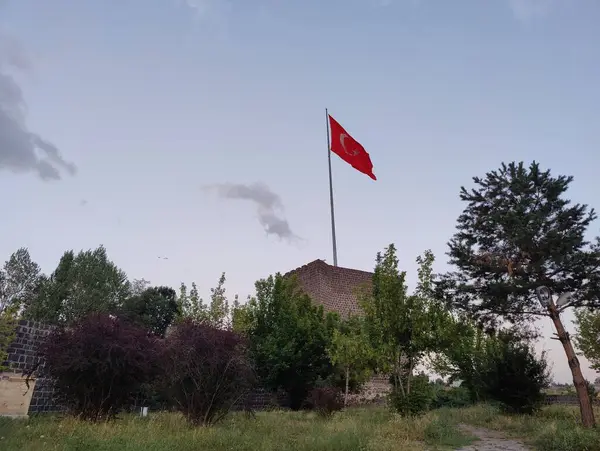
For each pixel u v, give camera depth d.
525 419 17.78
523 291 16.80
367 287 21.14
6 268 46.62
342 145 30.20
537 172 18.12
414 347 17.59
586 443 11.20
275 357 24.20
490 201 19.25
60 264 53.44
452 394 29.55
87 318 13.73
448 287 18.86
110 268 55.16
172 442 9.33
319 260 35.31
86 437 9.37
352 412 19.66
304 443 10.15
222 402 13.31
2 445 8.35
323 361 26.52
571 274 16.94
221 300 28.05
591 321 26.11
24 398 15.62
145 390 14.64
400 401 16.89
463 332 18.28
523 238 16.83
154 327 46.03
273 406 24.34
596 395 26.06
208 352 13.30
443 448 11.67
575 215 17.34
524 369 21.48
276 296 27.55
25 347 16.34
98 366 12.59
